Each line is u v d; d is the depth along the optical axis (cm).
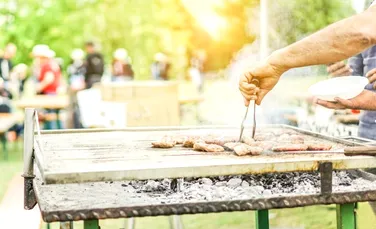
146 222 562
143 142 308
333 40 241
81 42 1911
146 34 1972
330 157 236
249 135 324
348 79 295
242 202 220
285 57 260
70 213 208
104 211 210
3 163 914
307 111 712
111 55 1956
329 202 227
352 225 246
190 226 555
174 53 2009
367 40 236
